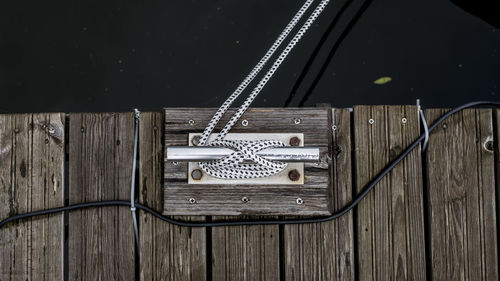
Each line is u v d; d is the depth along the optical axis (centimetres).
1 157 181
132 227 180
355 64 204
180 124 178
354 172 181
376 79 203
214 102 205
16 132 181
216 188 177
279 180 176
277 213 176
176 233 179
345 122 181
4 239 180
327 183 176
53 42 211
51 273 179
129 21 211
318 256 179
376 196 179
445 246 179
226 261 179
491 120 180
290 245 179
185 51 208
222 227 179
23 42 211
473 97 202
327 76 204
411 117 180
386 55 204
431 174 180
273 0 207
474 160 179
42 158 181
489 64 203
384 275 178
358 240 179
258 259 179
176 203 177
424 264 178
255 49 206
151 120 181
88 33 211
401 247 178
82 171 181
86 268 179
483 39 203
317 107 178
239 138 177
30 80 210
